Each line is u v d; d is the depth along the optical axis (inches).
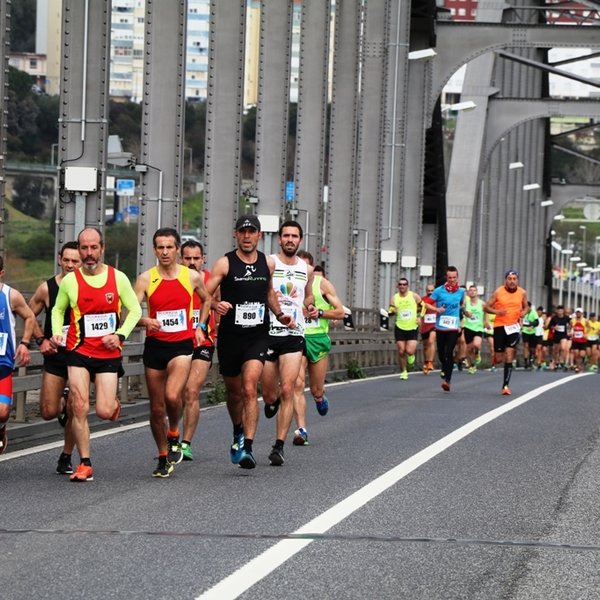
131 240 6402.6
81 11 1403.8
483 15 3932.1
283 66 2133.4
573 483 823.1
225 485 788.0
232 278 863.7
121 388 1238.3
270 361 924.0
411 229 3472.0
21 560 554.6
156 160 1686.8
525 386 1920.5
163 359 830.5
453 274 1737.2
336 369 2103.8
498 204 5403.5
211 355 938.7
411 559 569.3
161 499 727.7
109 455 931.3
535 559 576.4
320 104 2388.0
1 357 819.4
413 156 3442.4
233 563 552.7
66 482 791.7
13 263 6259.8
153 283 835.4
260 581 519.2
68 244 859.4
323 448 997.8
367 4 3029.0
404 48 3154.5
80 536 610.5
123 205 6505.9
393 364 2741.1
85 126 1400.1
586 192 7052.2
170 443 831.1
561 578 538.9
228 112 1900.8
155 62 1688.0
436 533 633.6
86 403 802.2
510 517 686.5
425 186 3900.1
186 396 924.6
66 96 1403.8
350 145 2657.5
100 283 806.5
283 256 923.4
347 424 1201.4
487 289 5162.4
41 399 837.8
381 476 834.2
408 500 735.7
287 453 964.0
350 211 2647.6
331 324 2191.2
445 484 802.8
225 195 1900.8
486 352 3882.9
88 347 805.9
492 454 967.0
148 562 553.0
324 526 645.3
